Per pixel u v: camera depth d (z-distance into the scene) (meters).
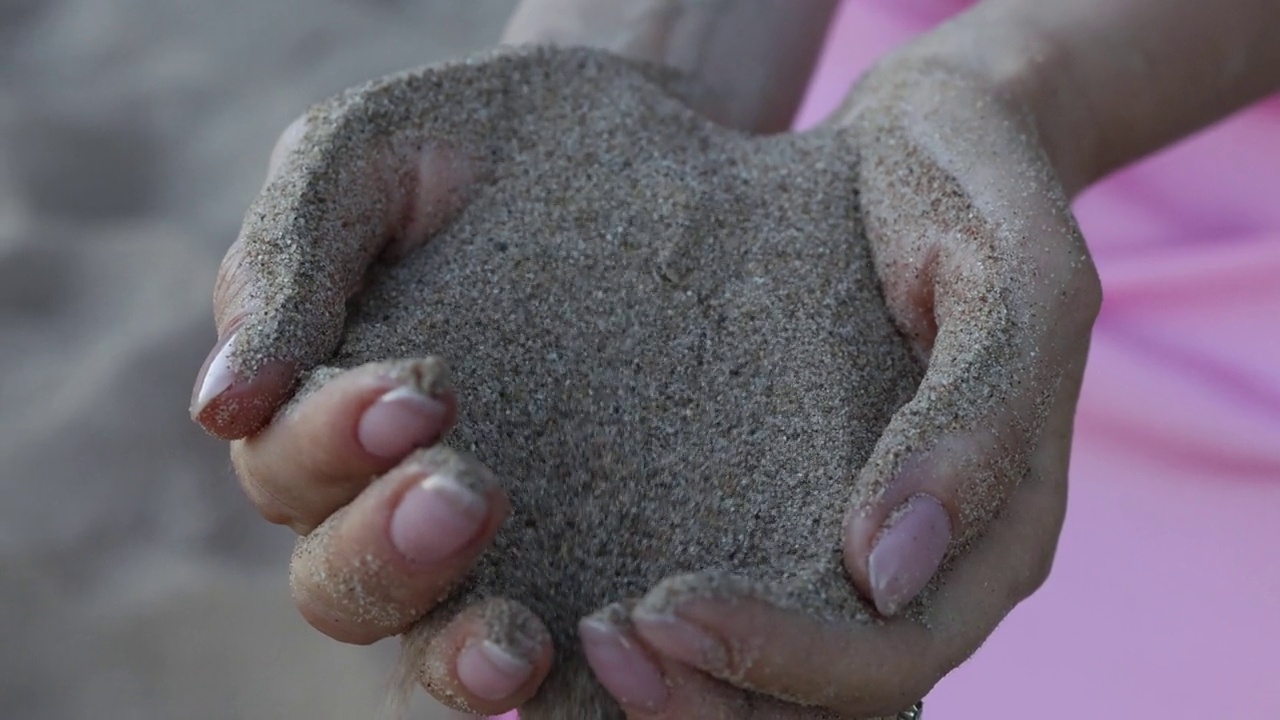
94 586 0.63
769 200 0.47
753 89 0.56
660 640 0.40
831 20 0.60
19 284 0.77
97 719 0.58
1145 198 0.61
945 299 0.45
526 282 0.46
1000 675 0.54
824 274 0.46
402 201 0.46
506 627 0.40
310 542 0.42
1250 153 0.60
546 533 0.43
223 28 0.99
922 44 0.51
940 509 0.41
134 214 0.84
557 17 0.56
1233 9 0.51
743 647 0.40
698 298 0.46
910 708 0.43
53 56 0.94
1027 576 0.44
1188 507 0.54
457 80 0.47
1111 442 0.55
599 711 0.42
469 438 0.44
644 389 0.45
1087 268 0.45
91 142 0.88
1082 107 0.51
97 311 0.77
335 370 0.42
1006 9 0.51
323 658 0.60
